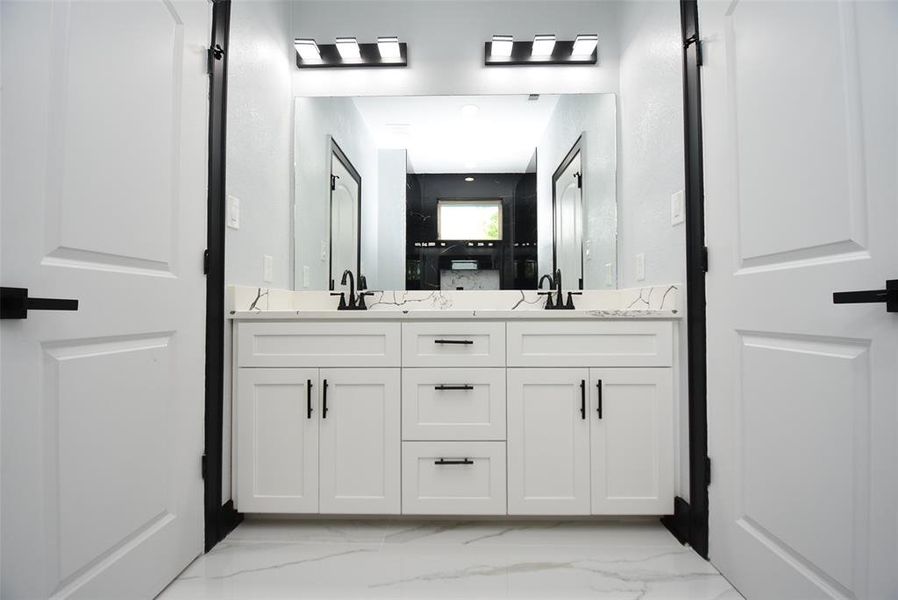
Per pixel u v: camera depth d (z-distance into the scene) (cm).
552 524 156
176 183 122
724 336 123
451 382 149
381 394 149
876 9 79
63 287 86
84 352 92
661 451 146
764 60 107
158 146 114
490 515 149
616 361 147
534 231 215
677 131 149
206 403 135
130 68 104
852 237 83
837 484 87
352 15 212
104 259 97
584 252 210
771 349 105
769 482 105
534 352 149
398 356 149
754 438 111
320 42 212
